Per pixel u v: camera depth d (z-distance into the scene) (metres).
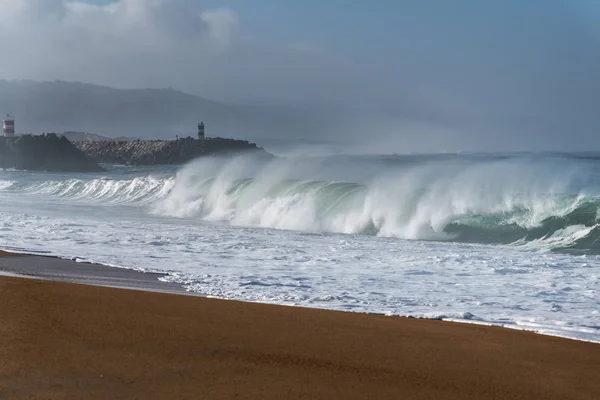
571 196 29.48
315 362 7.68
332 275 17.00
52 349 7.44
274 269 17.91
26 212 39.62
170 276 16.05
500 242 28.14
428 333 9.97
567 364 8.42
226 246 23.16
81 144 191.50
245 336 8.83
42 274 15.49
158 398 6.00
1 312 9.22
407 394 6.65
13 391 5.95
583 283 16.33
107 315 9.49
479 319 11.69
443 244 26.09
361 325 10.28
